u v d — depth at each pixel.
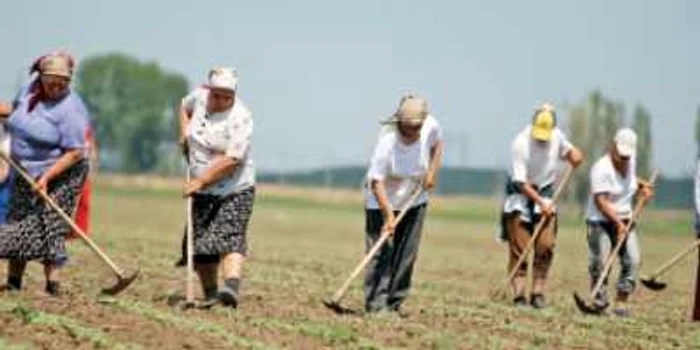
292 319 22.42
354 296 28.33
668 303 32.47
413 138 23.47
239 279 22.92
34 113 22.84
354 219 94.81
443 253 54.59
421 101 23.34
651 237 92.88
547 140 26.95
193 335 19.78
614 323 25.41
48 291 23.50
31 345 18.28
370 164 23.72
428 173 23.77
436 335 21.59
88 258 34.84
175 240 48.75
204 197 22.91
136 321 20.73
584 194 151.38
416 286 33.00
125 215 77.69
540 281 27.53
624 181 26.88
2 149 23.97
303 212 106.50
